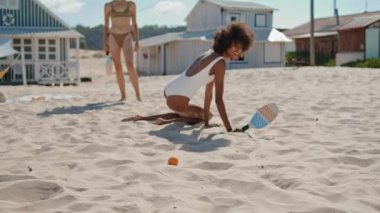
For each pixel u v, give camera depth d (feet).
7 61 78.48
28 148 17.29
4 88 58.85
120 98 37.14
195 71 21.25
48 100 35.91
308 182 11.91
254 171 13.35
